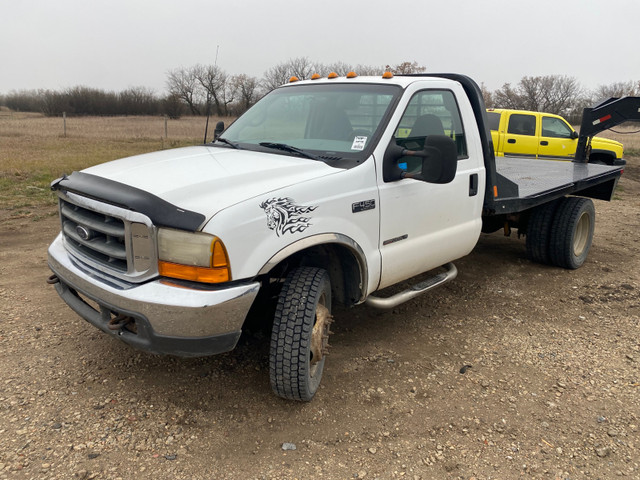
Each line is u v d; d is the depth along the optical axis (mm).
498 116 12727
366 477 2832
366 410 3416
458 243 4656
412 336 4500
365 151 3709
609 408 3516
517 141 12445
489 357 4168
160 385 3588
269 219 2986
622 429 3297
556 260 6305
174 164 3469
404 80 4160
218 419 3264
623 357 4227
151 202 2824
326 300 3492
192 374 3740
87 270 3182
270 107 4562
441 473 2881
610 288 5805
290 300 3215
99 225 3041
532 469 2928
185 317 2783
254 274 2936
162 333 2848
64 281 3361
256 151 3951
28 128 32188
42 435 3031
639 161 20484
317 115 4152
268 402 3457
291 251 3084
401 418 3346
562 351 4301
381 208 3732
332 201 3352
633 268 6559
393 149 3777
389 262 3902
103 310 3119
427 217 4203
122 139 25438
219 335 2887
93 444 2982
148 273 2865
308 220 3195
